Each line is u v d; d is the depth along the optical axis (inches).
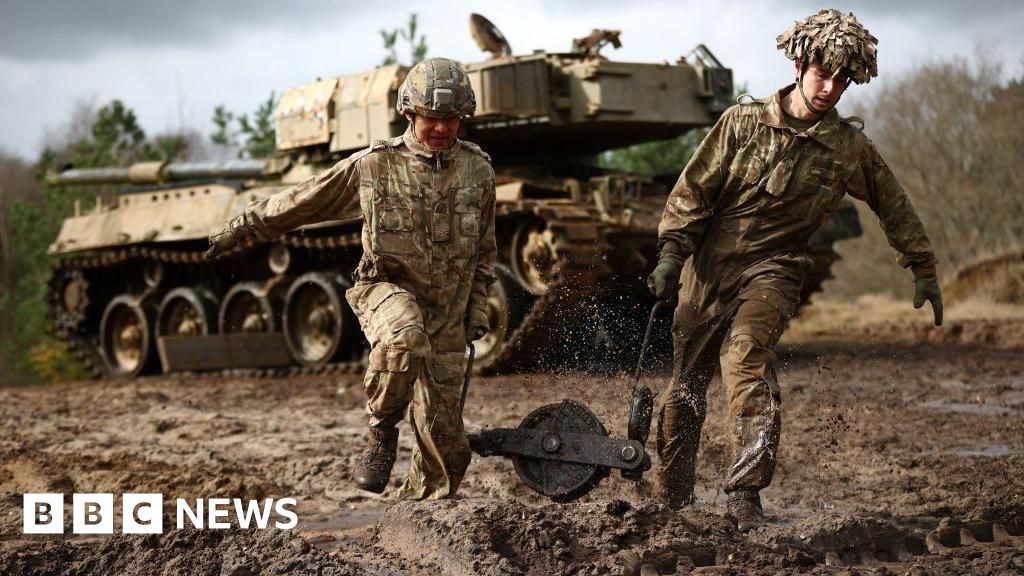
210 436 416.2
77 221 888.9
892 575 187.8
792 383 551.2
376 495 291.7
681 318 243.8
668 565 190.4
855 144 235.6
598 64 631.8
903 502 265.9
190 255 785.6
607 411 372.8
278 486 303.3
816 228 239.0
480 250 230.7
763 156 233.9
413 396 223.3
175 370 784.9
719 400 444.5
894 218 241.6
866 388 528.1
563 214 584.7
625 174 690.2
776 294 231.5
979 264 1181.1
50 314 916.6
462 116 219.1
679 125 663.8
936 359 675.4
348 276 725.3
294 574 186.7
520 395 506.9
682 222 239.9
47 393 661.3
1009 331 841.5
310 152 743.7
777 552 197.5
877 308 1121.4
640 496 271.1
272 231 229.8
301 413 495.2
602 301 634.8
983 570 187.9
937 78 1226.0
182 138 1336.1
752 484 223.3
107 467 339.0
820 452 339.6
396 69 682.2
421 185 220.1
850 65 225.6
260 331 777.6
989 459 323.6
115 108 1277.1
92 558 202.2
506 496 278.8
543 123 638.5
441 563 192.2
